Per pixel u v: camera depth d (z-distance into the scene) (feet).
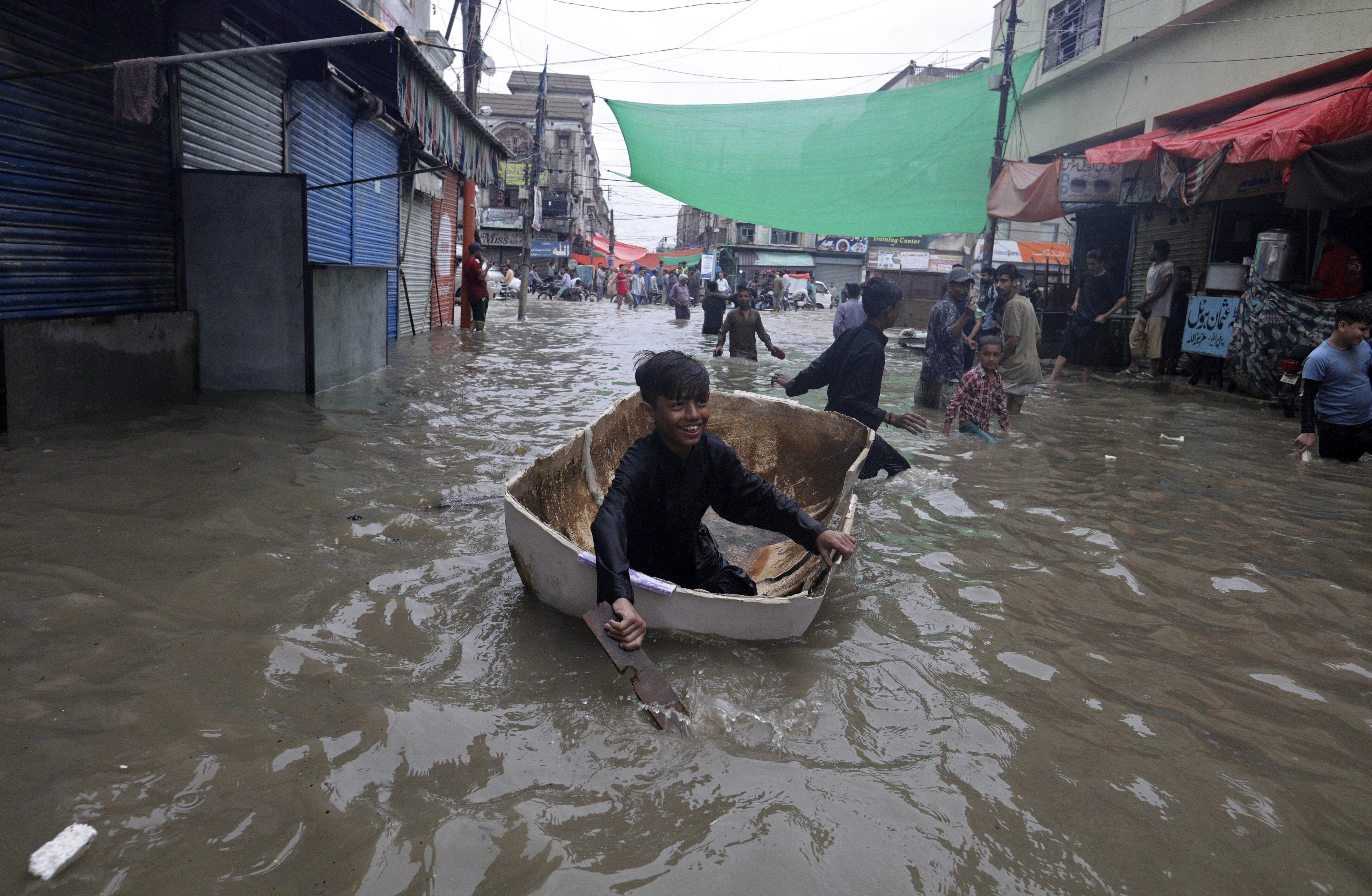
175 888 5.48
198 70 25.34
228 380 25.02
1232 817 6.86
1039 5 60.64
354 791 6.56
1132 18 49.44
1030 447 22.34
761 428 16.57
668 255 213.87
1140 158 40.40
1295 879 6.16
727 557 13.33
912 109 44.42
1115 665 9.68
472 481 16.31
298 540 12.35
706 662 9.02
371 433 20.20
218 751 6.97
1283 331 31.89
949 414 23.26
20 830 5.92
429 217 54.90
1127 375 41.98
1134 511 16.43
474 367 34.81
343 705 7.82
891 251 138.92
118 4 21.25
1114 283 53.57
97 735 7.10
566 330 59.62
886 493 17.08
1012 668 9.48
